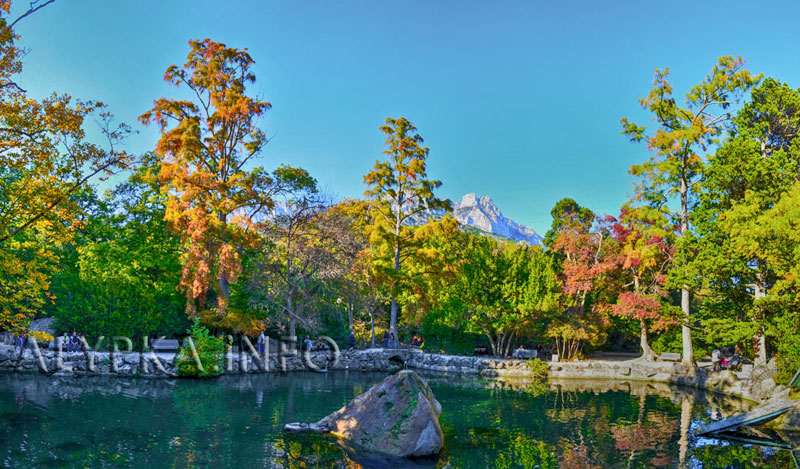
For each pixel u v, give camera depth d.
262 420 16.67
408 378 14.95
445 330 40.03
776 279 27.86
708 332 26.92
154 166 36.72
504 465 12.54
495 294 37.41
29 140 16.33
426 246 43.12
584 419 18.12
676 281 28.34
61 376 25.53
